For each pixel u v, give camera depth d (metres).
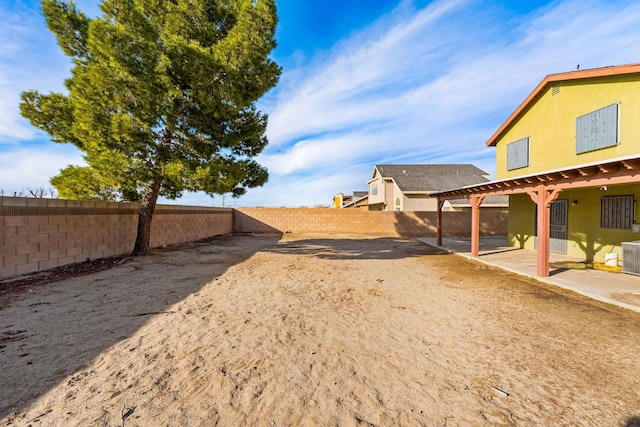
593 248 8.80
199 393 2.42
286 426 2.06
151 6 8.51
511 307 4.82
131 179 8.10
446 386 2.59
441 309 4.72
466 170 27.12
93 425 2.01
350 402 2.34
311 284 6.27
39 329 3.65
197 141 8.70
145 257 9.16
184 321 4.01
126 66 7.24
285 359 3.03
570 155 8.73
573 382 2.66
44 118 8.21
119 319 4.04
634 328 3.91
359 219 20.17
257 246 12.88
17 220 6.08
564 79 8.62
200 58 7.43
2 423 2.00
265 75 8.55
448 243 14.23
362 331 3.81
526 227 11.75
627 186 7.77
